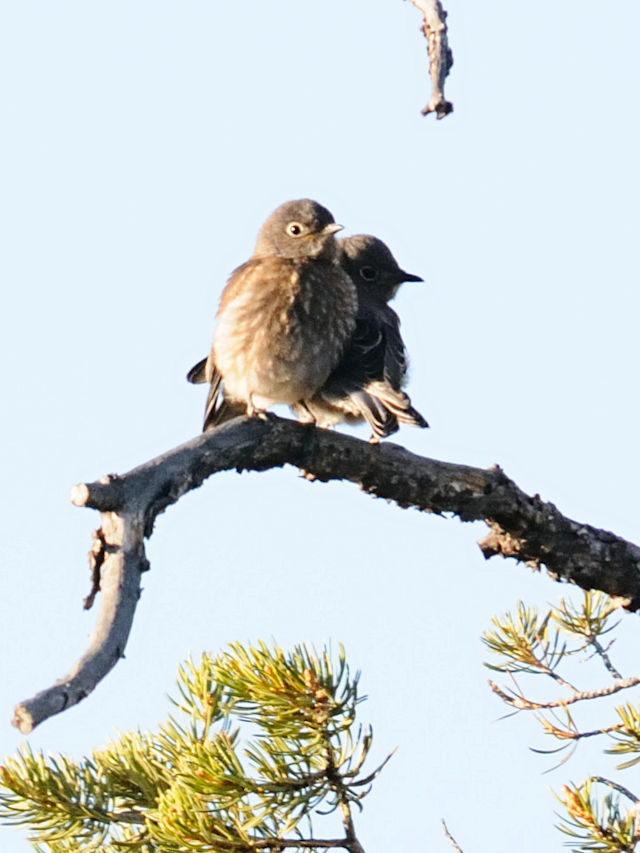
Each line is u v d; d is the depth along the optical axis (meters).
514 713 10.68
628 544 12.06
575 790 9.40
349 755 9.08
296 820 8.95
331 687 9.03
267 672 8.93
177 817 8.82
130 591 8.27
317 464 11.41
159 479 9.27
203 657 9.74
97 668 7.33
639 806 9.39
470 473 11.72
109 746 9.70
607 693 10.58
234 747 9.36
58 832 9.33
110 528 8.54
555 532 11.85
